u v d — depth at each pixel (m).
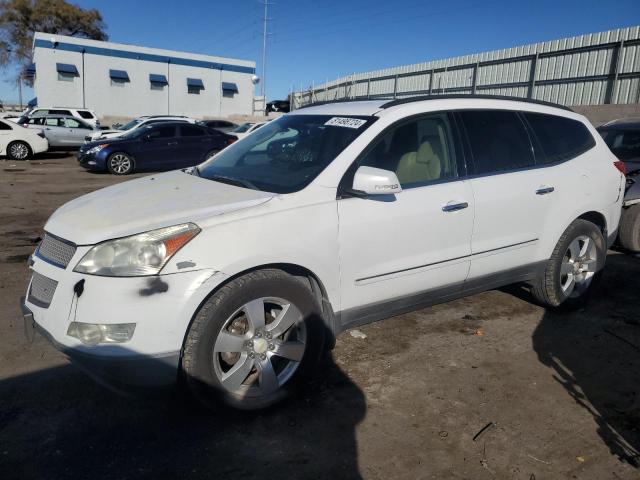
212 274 2.75
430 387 3.45
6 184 12.32
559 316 4.67
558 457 2.79
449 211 3.67
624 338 4.26
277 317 3.10
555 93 19.08
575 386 3.51
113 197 3.29
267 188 3.31
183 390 2.99
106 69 36.72
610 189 4.76
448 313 4.68
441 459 2.76
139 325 2.61
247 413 3.03
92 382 3.40
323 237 3.14
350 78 31.00
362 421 3.07
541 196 4.21
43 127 21.00
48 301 2.82
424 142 3.75
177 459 2.71
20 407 3.12
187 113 40.19
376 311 3.54
